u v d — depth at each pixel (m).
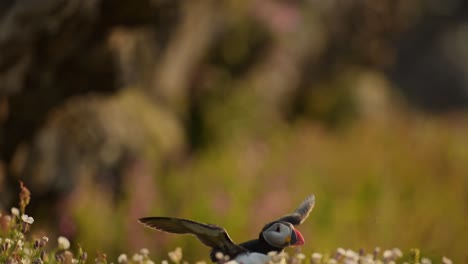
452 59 44.75
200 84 19.39
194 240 11.82
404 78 44.25
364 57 27.97
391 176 17.12
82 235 11.87
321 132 23.02
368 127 23.31
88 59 10.98
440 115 34.94
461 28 45.81
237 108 20.06
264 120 20.92
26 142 11.78
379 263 6.66
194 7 16.41
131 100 14.76
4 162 11.62
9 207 11.58
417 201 15.72
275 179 16.17
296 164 18.25
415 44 44.47
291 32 22.16
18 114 11.12
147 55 13.72
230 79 20.17
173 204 13.90
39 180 12.06
